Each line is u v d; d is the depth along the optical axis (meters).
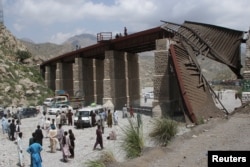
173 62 38.94
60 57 79.56
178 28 47.47
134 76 69.00
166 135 17.20
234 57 45.97
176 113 45.56
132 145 15.05
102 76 77.69
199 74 41.09
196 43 46.00
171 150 15.08
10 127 31.56
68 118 40.84
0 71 73.75
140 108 56.88
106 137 30.86
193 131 19.38
